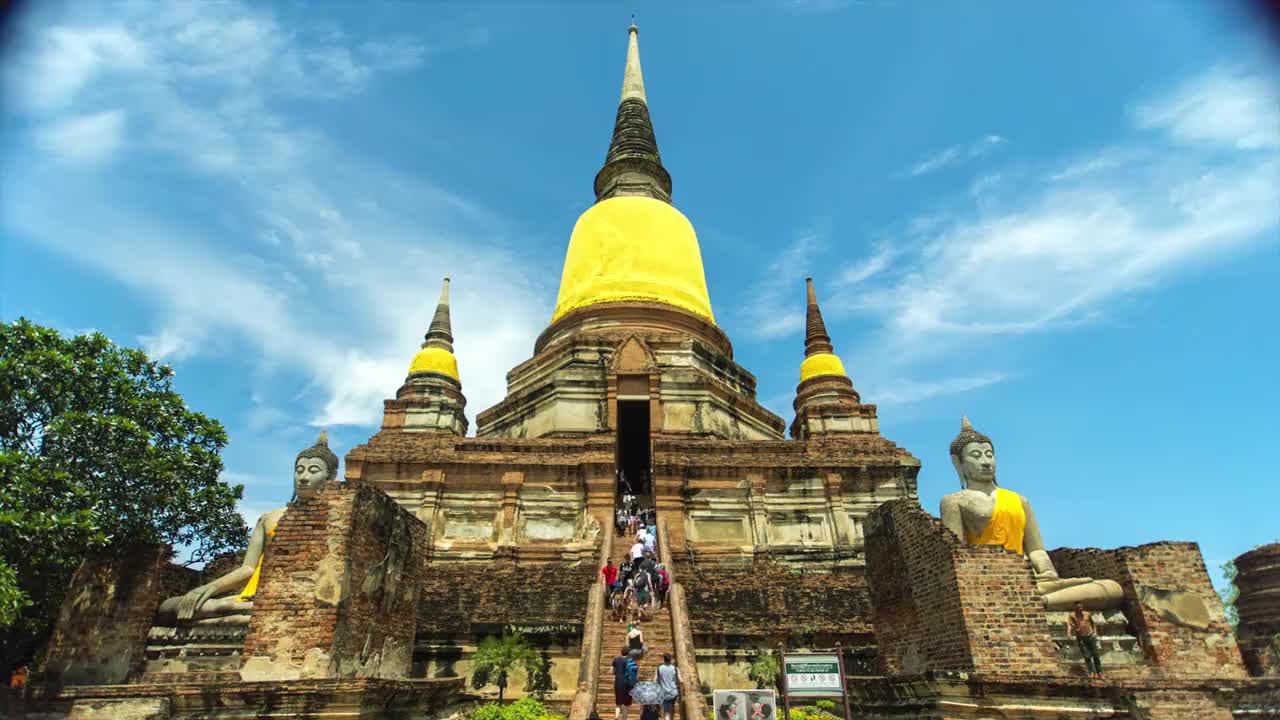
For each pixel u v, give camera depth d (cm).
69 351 1552
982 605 1317
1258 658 1401
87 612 1313
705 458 2747
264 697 1125
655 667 1583
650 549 2019
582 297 3703
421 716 1398
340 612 1253
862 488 2728
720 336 3678
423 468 2711
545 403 3153
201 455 1647
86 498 1382
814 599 2167
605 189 4309
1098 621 1405
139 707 1124
